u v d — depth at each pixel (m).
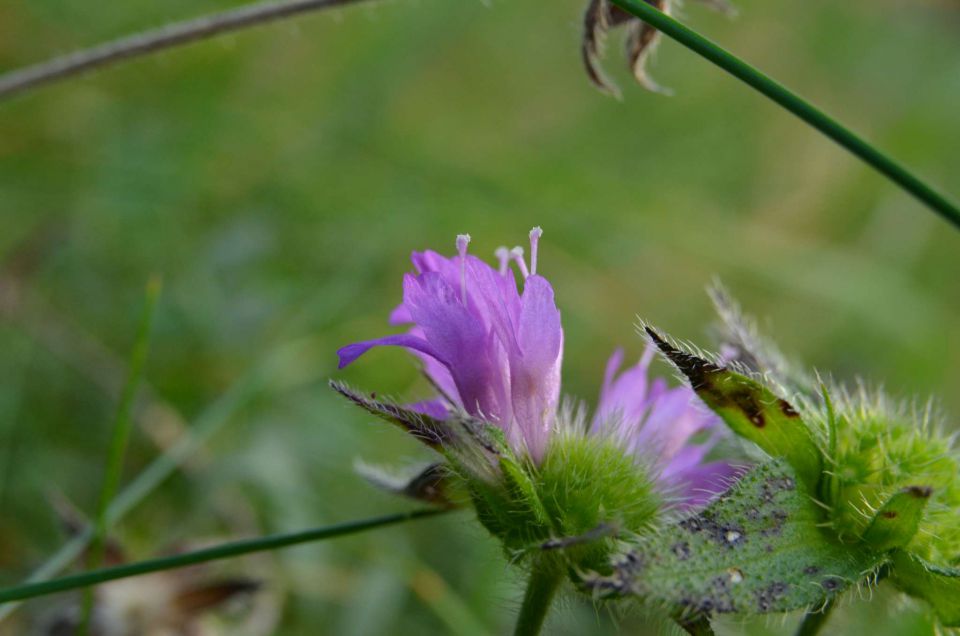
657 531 0.18
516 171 0.33
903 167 0.20
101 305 0.27
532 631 0.19
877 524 0.18
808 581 0.18
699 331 0.34
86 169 0.29
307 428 0.26
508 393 0.19
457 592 0.25
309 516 0.25
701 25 0.40
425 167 0.32
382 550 0.25
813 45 0.42
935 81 0.43
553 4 0.38
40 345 0.26
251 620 0.23
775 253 0.35
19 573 0.24
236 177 0.30
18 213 0.28
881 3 0.44
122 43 0.22
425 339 0.19
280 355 0.25
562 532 0.18
